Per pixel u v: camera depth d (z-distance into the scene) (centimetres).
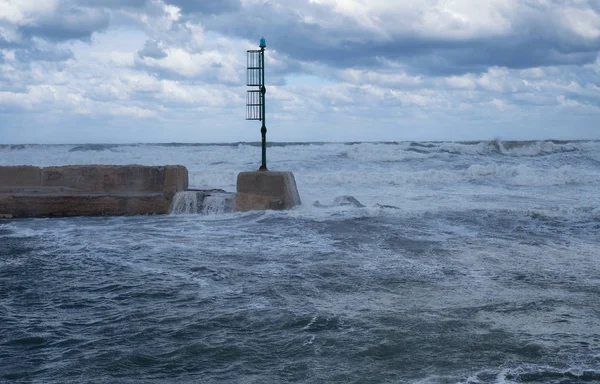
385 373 515
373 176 2273
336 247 1058
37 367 534
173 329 627
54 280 836
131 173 1628
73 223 1391
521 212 1377
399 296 746
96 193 1589
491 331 615
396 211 1377
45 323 651
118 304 720
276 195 1495
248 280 829
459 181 2303
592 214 1352
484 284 805
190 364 539
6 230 1281
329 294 757
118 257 986
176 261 954
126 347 579
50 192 1585
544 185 2214
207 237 1168
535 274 862
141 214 1553
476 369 520
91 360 548
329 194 1894
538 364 530
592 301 723
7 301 734
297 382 500
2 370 527
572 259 962
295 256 987
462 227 1245
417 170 2669
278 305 709
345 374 514
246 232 1217
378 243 1091
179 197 1562
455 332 612
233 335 608
